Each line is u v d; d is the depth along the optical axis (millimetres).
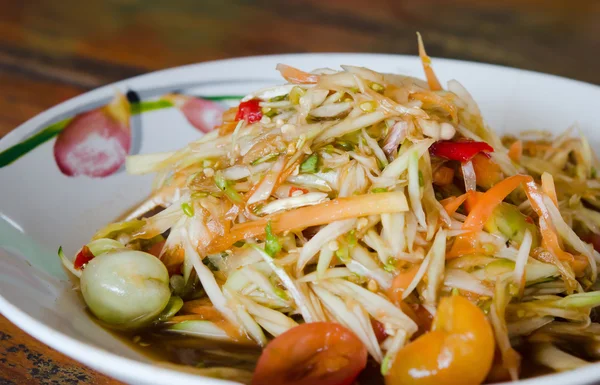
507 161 343
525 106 411
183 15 585
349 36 550
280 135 323
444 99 327
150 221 342
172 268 334
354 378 290
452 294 302
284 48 527
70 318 303
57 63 482
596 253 332
